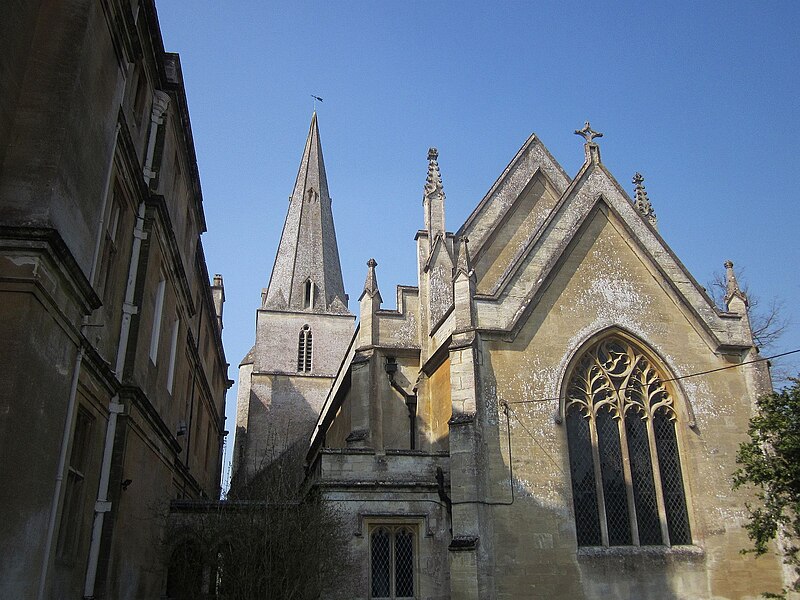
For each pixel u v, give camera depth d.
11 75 11.45
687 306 23.36
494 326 21.78
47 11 12.35
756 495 21.00
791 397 19.50
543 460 20.55
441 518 20.14
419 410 25.78
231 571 17.62
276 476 24.09
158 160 19.72
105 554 15.26
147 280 18.19
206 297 34.88
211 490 41.66
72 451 13.95
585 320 22.55
